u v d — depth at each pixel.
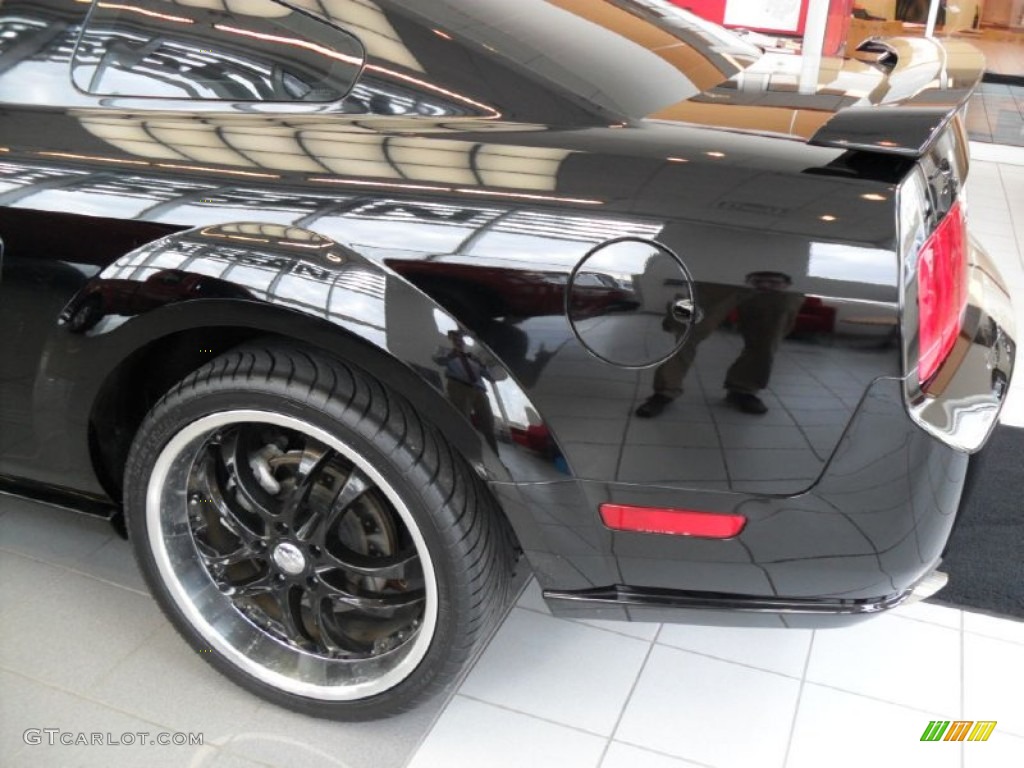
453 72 1.50
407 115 1.50
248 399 1.48
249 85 1.59
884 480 1.32
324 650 1.70
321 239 1.40
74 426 1.67
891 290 1.23
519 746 1.66
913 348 1.27
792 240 1.25
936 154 1.41
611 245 1.29
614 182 1.32
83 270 1.54
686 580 1.45
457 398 1.36
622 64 1.57
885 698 1.79
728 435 1.31
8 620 1.89
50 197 1.56
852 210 1.25
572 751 1.66
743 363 1.28
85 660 1.81
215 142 1.53
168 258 1.46
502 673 1.82
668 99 1.50
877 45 1.88
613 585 1.48
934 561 1.44
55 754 1.61
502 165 1.38
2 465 1.84
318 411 1.44
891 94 1.41
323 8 1.57
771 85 1.56
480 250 1.33
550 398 1.34
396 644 1.63
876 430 1.29
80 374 1.61
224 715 1.71
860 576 1.41
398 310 1.35
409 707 1.63
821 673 1.84
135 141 1.57
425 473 1.43
